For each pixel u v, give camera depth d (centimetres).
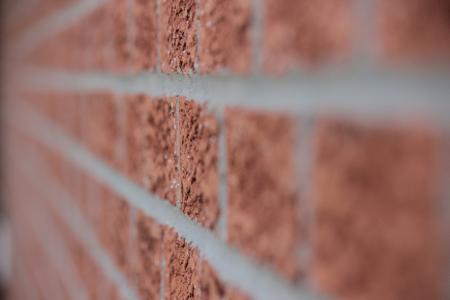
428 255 28
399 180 29
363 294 30
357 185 30
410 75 28
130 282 57
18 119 196
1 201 265
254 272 36
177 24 44
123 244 59
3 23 249
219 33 39
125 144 57
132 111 55
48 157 119
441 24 28
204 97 41
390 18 29
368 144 30
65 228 96
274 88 34
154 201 50
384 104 29
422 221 28
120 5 57
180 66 44
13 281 203
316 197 32
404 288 29
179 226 46
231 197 38
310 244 32
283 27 34
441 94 28
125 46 56
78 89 80
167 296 48
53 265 113
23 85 179
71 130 87
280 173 34
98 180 68
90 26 70
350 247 30
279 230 34
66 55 90
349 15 30
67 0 88
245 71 36
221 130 39
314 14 32
